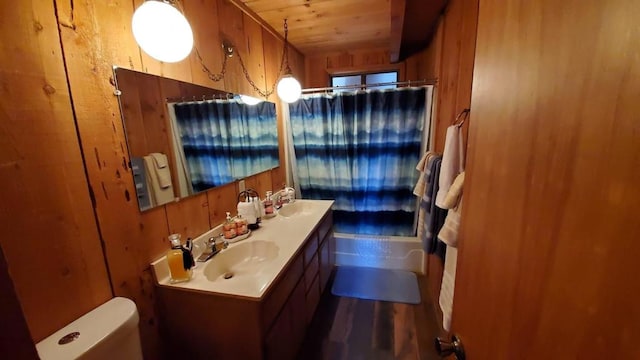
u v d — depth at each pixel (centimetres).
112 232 104
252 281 124
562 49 36
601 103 31
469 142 68
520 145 46
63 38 88
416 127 245
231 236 165
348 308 217
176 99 136
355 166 267
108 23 102
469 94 142
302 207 251
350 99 253
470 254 66
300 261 164
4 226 75
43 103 83
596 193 31
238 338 120
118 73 106
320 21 225
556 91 37
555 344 37
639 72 27
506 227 50
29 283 80
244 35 198
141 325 117
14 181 76
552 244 38
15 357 35
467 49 146
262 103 225
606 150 30
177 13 107
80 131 93
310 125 268
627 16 28
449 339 77
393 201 268
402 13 185
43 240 83
